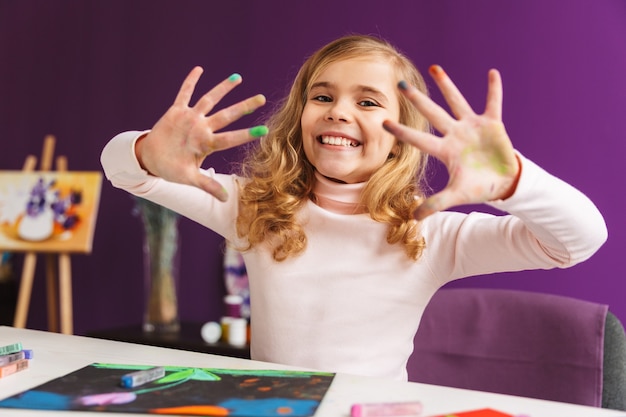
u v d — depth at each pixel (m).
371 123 1.19
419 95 0.81
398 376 1.22
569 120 2.07
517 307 1.33
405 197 1.26
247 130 0.89
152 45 2.85
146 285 2.84
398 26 2.32
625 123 2.00
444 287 2.27
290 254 1.23
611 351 1.22
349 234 1.23
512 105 2.15
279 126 1.35
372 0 2.37
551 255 1.00
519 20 2.14
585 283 2.05
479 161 0.81
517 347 1.31
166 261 2.43
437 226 1.22
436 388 0.79
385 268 1.21
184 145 0.91
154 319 2.43
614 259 2.01
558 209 0.90
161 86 2.83
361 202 1.24
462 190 0.79
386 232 1.22
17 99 3.20
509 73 2.15
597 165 2.03
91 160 3.00
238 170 2.49
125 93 2.92
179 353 0.98
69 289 2.77
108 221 2.95
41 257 3.14
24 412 0.67
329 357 1.20
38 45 3.15
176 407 0.69
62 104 3.08
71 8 3.07
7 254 3.17
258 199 1.28
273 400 0.72
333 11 2.44
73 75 3.05
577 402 1.23
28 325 3.16
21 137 3.19
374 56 1.24
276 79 2.54
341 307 1.20
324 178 1.26
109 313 2.94
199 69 0.94
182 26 2.78
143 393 0.74
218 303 2.65
